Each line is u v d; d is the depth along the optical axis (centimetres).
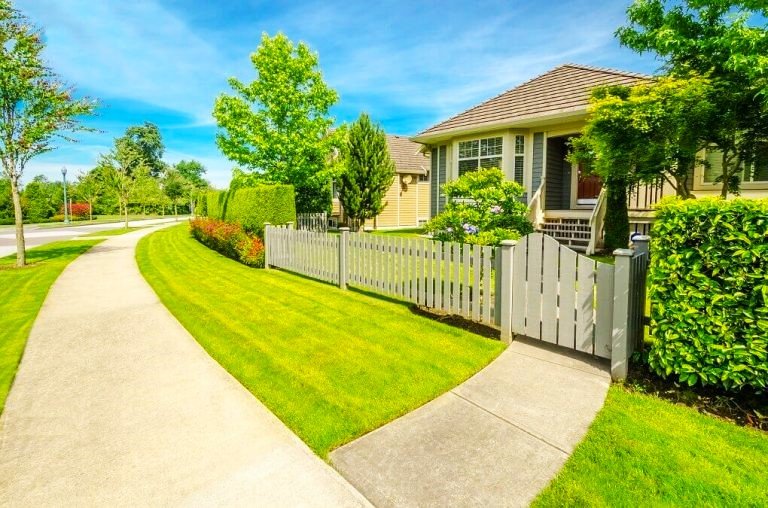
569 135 1140
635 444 252
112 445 265
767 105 571
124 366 393
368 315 539
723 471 226
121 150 2538
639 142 696
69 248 1373
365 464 242
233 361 400
